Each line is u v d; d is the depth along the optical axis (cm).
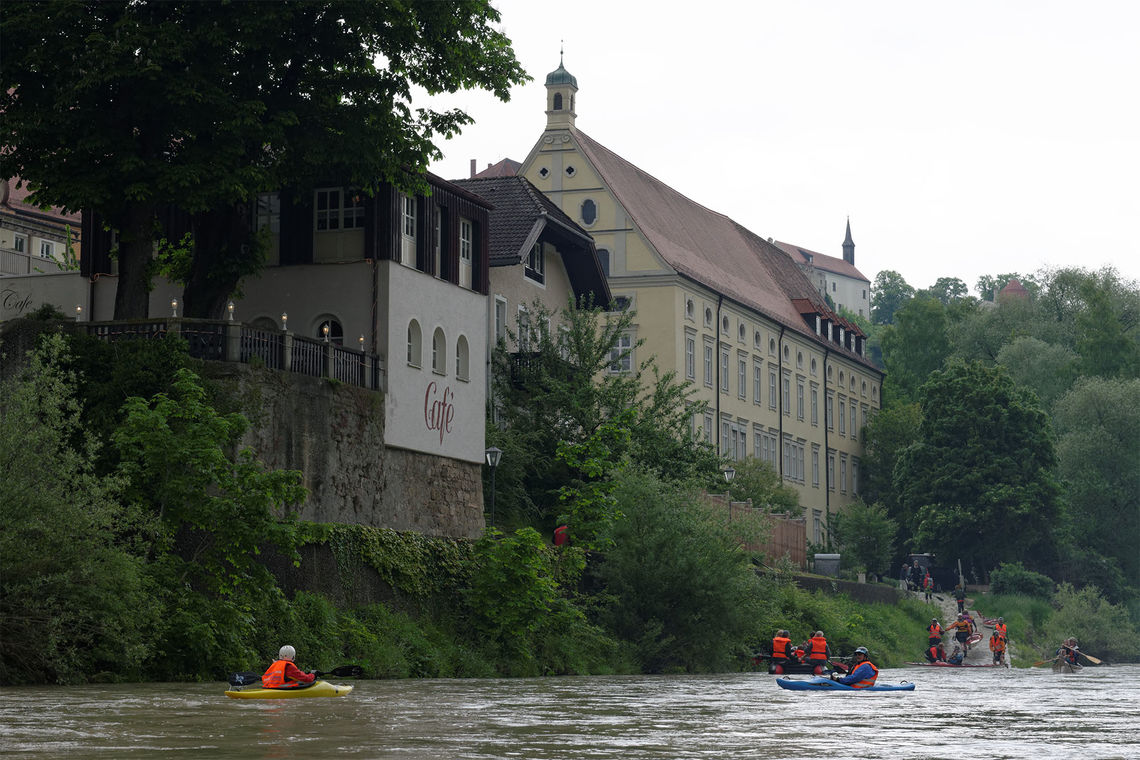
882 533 8644
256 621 3080
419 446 4125
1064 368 10838
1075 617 8112
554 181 8294
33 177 3406
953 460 9544
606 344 5316
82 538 2684
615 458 4997
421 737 1767
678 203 9681
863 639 6209
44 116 3306
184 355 3250
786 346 10006
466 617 3856
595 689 3102
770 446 9600
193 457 2928
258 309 4119
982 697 3275
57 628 2628
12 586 2586
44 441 2702
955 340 11981
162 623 2805
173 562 2950
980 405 9569
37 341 3281
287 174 3678
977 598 8538
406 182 3803
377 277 4022
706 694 3000
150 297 4203
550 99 8362
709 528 4609
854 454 11362
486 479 4675
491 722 2041
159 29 3309
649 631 4362
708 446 5403
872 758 1602
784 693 3141
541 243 5856
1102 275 11669
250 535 2934
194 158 3397
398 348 4053
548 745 1702
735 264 9788
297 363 3584
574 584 4378
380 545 3644
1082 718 2467
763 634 5016
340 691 2577
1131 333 11150
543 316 5328
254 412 3331
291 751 1565
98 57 3234
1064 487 9512
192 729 1792
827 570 7681
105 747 1577
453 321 4391
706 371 8519
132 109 3388
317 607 3281
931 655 6475
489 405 5044
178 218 4053
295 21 3522
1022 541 9312
